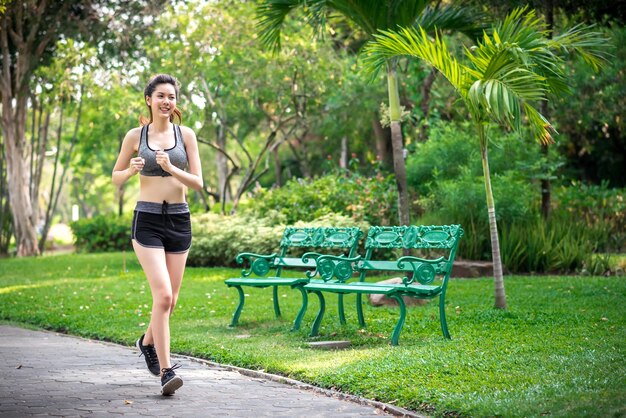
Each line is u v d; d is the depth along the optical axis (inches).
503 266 635.5
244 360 296.2
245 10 895.7
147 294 529.3
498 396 222.1
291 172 1617.9
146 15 949.8
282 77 914.7
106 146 1513.3
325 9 484.1
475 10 495.8
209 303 467.8
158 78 262.8
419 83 920.9
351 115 1210.0
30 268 828.6
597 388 225.8
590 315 385.7
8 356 323.6
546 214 721.6
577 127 1024.9
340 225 705.0
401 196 483.8
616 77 920.3
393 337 319.0
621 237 764.0
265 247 736.3
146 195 258.7
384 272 648.4
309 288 347.3
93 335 382.9
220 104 969.5
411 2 463.2
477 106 381.1
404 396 229.3
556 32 703.1
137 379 274.7
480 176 699.4
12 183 1095.0
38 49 997.8
